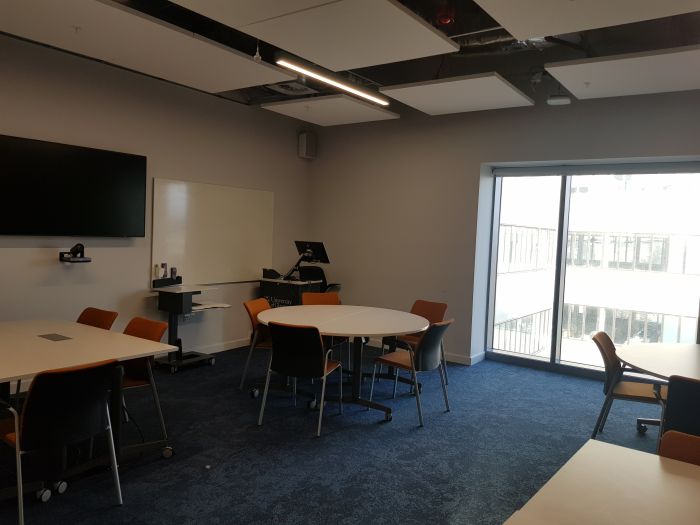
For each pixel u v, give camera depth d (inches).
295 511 102.5
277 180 256.2
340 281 264.7
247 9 114.3
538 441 141.4
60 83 169.9
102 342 120.2
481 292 230.4
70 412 92.0
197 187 217.3
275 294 242.4
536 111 204.1
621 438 144.7
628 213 205.8
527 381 201.0
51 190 166.2
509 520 52.1
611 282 211.3
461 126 222.8
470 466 125.1
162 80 201.2
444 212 229.1
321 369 136.0
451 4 150.8
